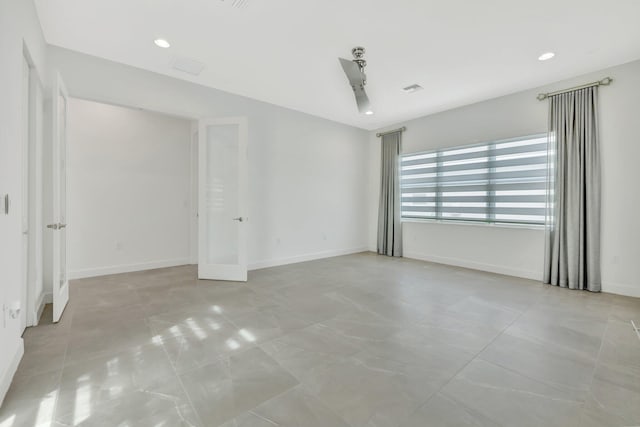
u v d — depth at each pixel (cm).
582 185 352
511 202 421
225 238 408
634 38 279
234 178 406
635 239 327
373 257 559
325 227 553
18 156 192
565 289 357
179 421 138
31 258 242
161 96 360
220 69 346
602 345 217
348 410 147
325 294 334
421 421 140
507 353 205
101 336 225
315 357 198
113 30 270
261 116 455
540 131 390
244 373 178
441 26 259
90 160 401
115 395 156
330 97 437
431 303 306
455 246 487
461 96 426
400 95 421
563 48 296
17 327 185
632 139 326
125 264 431
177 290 344
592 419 142
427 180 525
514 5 231
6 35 167
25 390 159
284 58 319
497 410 148
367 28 262
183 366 185
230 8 237
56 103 243
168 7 237
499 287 364
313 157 528
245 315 271
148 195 452
